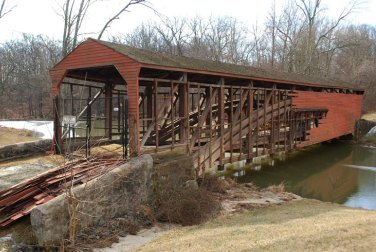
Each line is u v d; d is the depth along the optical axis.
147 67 9.98
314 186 14.52
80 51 11.06
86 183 7.41
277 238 6.57
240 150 14.59
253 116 15.37
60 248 6.46
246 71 15.23
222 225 8.32
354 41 43.31
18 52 50.84
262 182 14.66
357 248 5.75
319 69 42.16
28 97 49.12
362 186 14.59
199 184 11.92
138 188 9.03
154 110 10.68
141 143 10.08
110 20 21.56
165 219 8.87
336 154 22.08
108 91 13.80
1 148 11.67
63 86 25.16
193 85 12.63
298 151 22.95
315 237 6.45
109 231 7.74
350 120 26.20
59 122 11.84
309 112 20.25
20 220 7.52
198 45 43.53
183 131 11.78
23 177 9.70
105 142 12.66
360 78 39.72
